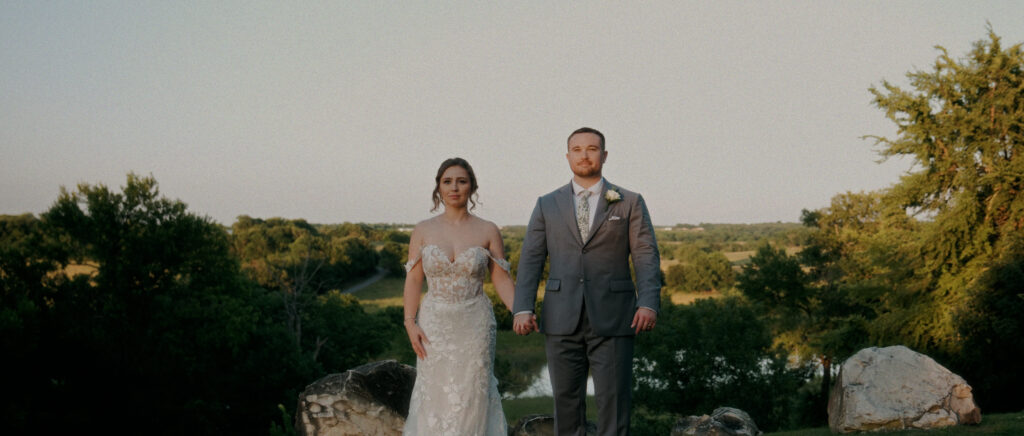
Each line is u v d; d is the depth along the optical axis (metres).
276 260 41.56
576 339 3.93
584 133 4.11
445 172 4.66
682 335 26.22
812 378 29.44
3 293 21.30
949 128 20.27
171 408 22.53
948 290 20.73
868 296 23.97
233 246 57.91
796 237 49.62
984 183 19.47
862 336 23.84
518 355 48.62
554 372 3.98
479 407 4.52
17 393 19.14
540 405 33.75
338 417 5.04
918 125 20.91
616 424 3.87
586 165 4.07
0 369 18.84
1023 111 19.58
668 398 25.06
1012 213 19.61
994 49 20.19
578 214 4.06
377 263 86.44
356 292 71.69
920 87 21.20
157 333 24.28
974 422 7.63
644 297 3.81
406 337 40.94
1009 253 17.97
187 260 25.42
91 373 21.14
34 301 21.41
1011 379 17.41
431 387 4.50
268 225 69.31
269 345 28.17
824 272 34.66
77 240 23.50
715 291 76.56
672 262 90.00
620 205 4.02
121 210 24.17
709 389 25.45
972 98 20.95
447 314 4.50
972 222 20.00
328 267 50.81
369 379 5.19
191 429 23.20
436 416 4.46
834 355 24.64
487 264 4.66
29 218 33.38
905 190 22.25
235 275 27.03
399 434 5.05
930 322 21.11
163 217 25.17
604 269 3.96
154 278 24.75
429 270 4.54
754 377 25.38
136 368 22.20
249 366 26.83
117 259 23.75
